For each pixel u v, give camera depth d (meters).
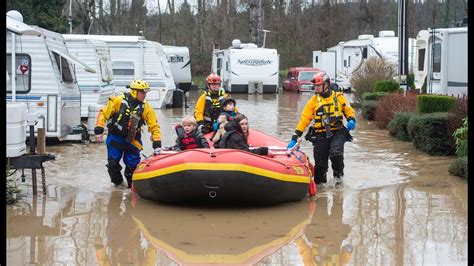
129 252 6.89
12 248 6.98
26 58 13.88
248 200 8.78
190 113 23.33
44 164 12.02
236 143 9.24
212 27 51.06
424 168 11.62
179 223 8.09
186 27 52.50
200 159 8.42
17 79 13.93
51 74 13.95
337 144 10.20
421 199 9.27
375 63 25.98
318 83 10.16
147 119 10.06
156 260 6.64
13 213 8.48
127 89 23.86
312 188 9.57
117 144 9.96
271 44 51.56
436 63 19.70
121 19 48.50
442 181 10.48
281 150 9.77
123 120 9.86
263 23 50.00
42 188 9.80
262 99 31.27
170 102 25.86
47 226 7.87
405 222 8.09
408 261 6.59
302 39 51.25
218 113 11.22
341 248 7.06
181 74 33.19
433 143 12.98
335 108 10.23
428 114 13.53
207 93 11.30
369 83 25.22
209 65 50.22
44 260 6.60
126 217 8.36
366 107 20.34
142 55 24.28
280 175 8.65
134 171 9.35
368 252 6.91
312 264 6.54
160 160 8.80
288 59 50.91
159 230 7.76
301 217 8.41
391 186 10.21
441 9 48.09
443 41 18.95
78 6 35.50
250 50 35.59
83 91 19.22
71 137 14.85
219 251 6.95
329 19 51.78
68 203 9.08
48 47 14.01
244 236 7.54
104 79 20.14
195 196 8.67
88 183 10.45
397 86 22.58
